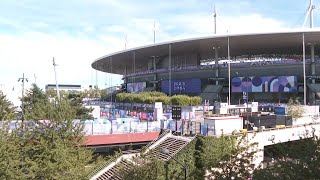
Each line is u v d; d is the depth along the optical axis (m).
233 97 96.88
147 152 25.06
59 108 25.28
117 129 36.56
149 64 126.56
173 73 106.62
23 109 31.88
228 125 32.44
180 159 28.64
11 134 23.08
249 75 92.56
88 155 25.75
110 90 155.62
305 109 46.16
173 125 36.53
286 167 12.51
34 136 24.20
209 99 91.25
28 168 22.06
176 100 62.50
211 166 16.91
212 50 104.00
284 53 110.25
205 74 99.31
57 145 23.27
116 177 27.06
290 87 85.56
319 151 12.46
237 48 99.25
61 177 22.16
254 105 57.03
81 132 28.75
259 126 36.06
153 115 46.34
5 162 20.62
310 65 85.12
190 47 98.06
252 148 24.55
